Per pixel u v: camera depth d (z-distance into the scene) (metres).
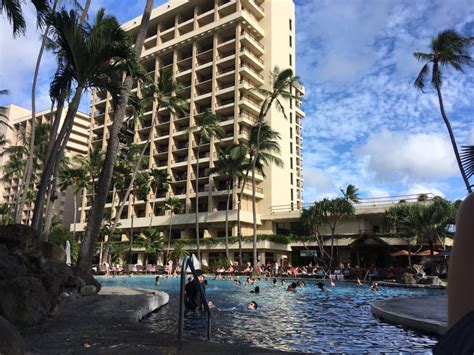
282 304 14.13
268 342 6.95
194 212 55.28
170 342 4.98
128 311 8.30
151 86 37.09
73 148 91.94
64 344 4.90
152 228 57.34
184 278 5.32
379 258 41.66
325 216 42.81
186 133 58.09
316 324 9.12
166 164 61.09
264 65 59.22
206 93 58.84
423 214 33.41
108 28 12.67
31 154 22.52
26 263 8.24
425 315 8.59
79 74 12.41
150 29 69.81
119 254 53.47
